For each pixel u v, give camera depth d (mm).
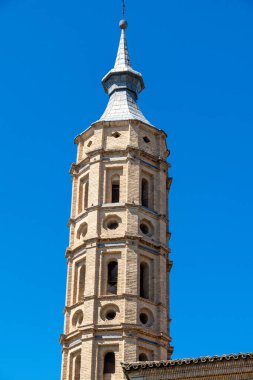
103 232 67750
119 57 82500
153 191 71812
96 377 61469
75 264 69062
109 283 66500
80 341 63906
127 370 51219
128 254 66188
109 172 71062
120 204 68688
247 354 49781
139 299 65000
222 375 49844
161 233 69688
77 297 67562
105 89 81625
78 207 72000
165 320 66188
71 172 74312
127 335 62688
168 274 70375
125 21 85812
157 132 74688
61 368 65000
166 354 64875
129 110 76062
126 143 71812
